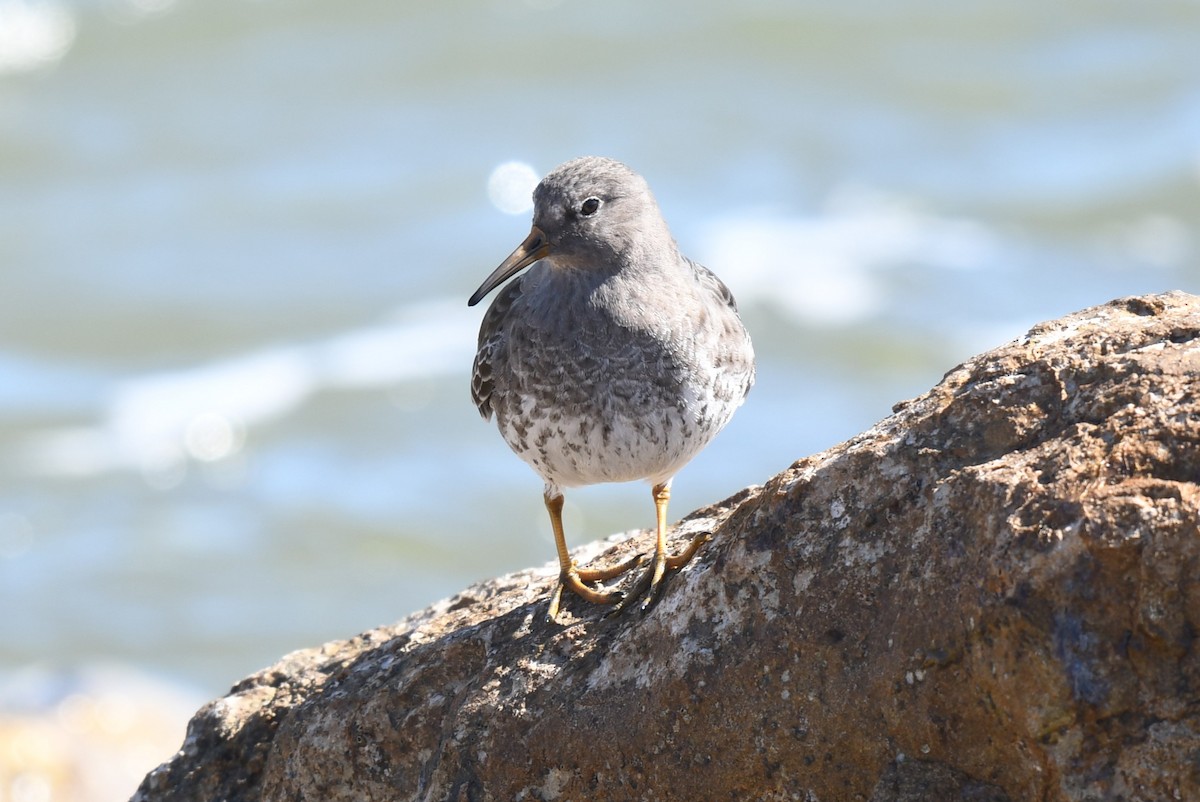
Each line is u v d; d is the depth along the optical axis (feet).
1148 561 17.26
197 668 48.91
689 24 94.07
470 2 96.73
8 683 46.88
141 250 73.00
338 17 96.48
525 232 72.84
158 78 90.48
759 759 19.97
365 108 86.48
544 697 22.04
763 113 84.17
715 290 27.17
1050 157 78.79
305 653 26.99
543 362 25.39
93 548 54.49
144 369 64.80
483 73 90.43
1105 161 77.77
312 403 62.08
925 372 61.82
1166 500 17.47
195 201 77.30
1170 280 67.00
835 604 19.65
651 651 21.21
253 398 62.39
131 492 57.52
